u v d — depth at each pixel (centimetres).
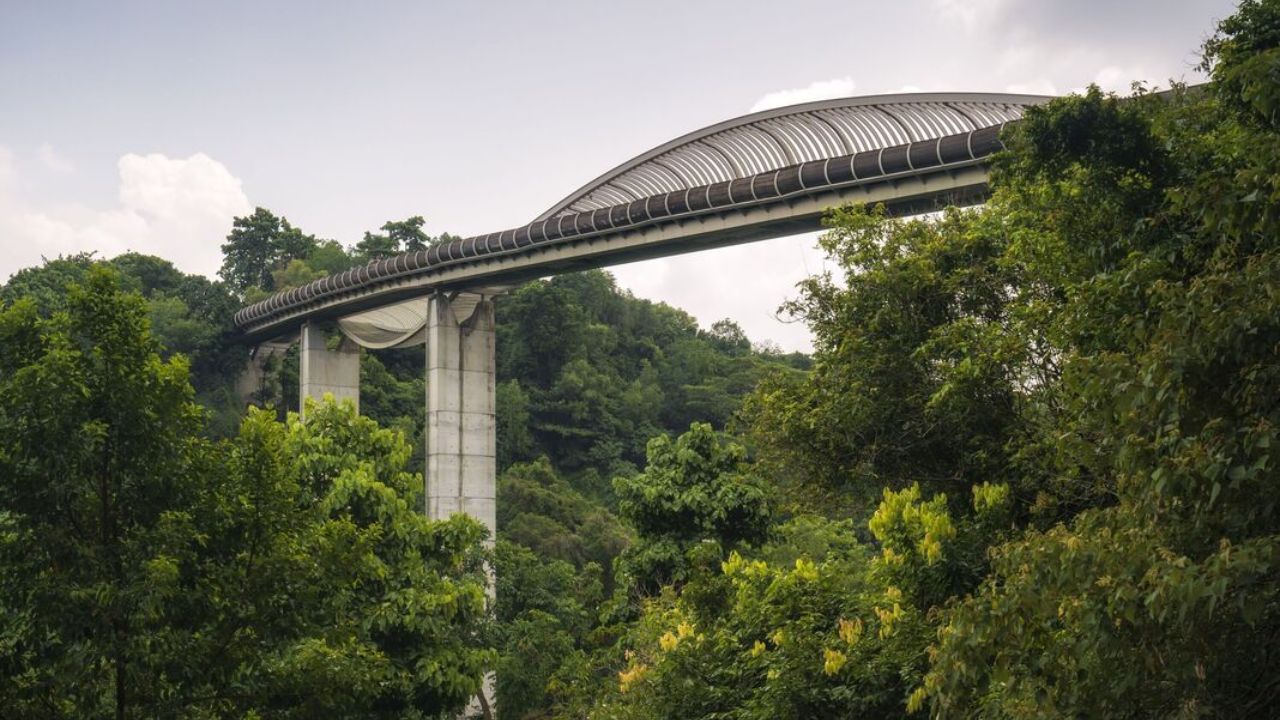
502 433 11681
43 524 1686
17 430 1667
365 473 3092
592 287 15412
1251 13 1576
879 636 1736
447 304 7575
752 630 2020
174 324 10594
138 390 1739
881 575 1789
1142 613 974
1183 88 1972
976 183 4397
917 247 2753
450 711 2989
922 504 1828
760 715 1792
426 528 3136
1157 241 1627
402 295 7888
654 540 3638
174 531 1722
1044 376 2252
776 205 5203
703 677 2041
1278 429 940
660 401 13850
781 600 1919
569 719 3428
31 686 1667
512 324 13288
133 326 1767
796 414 2836
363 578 2764
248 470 1873
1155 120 1747
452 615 2939
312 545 1961
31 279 9375
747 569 2102
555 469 12106
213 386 10738
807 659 1770
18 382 1670
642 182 6247
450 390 7525
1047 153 1853
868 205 4791
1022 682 1089
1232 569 886
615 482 3684
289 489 1905
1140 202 1720
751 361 14662
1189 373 1018
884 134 4912
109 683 1755
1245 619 877
